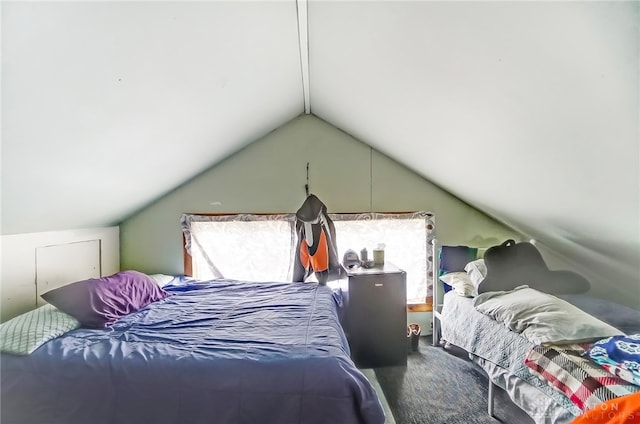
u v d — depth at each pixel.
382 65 1.50
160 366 1.41
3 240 2.05
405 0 0.99
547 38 0.82
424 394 2.21
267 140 3.22
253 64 1.74
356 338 2.60
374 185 3.25
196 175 3.19
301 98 2.72
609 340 1.38
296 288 2.70
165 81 1.48
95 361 1.44
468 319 2.29
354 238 3.22
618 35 0.70
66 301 1.91
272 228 3.21
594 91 0.89
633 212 1.38
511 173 1.77
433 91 1.45
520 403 1.59
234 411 1.32
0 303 2.02
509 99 1.17
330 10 1.27
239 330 1.80
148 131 1.86
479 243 3.25
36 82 1.10
